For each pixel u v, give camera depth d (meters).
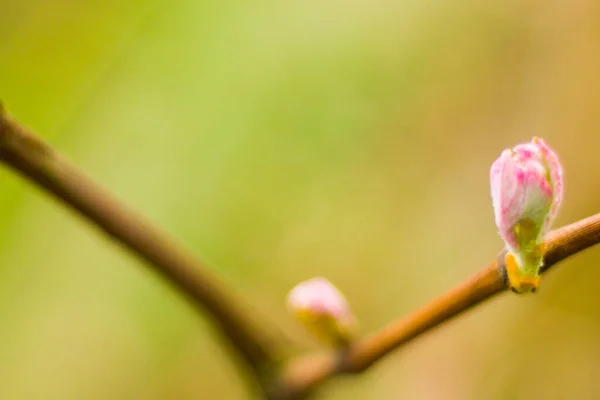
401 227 0.38
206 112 0.39
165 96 0.39
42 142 0.22
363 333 0.37
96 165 0.38
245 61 0.40
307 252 0.39
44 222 0.38
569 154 0.35
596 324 0.32
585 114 0.35
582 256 0.33
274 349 0.24
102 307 0.38
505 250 0.20
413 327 0.22
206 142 0.39
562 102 0.36
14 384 0.37
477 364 0.34
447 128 0.39
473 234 0.37
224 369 0.38
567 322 0.33
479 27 0.38
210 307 0.24
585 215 0.34
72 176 0.22
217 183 0.39
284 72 0.40
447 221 0.38
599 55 0.35
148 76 0.39
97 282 0.38
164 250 0.23
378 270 0.38
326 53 0.40
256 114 0.40
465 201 0.37
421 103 0.39
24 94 0.38
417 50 0.40
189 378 0.38
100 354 0.38
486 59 0.38
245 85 0.40
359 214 0.39
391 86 0.40
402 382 0.34
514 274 0.19
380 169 0.39
